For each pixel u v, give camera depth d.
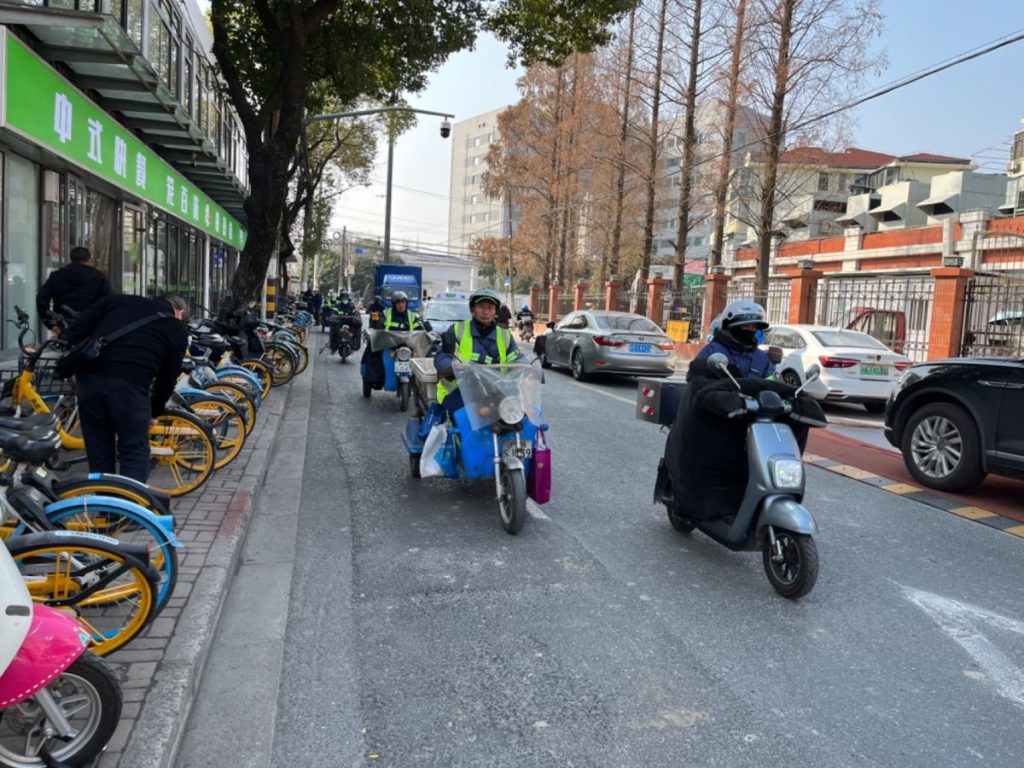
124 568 3.22
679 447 5.12
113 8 11.60
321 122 30.33
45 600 3.17
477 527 5.87
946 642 4.16
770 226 21.44
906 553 5.60
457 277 88.56
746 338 5.18
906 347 17.78
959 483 7.14
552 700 3.44
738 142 25.81
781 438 4.66
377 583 4.73
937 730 3.29
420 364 7.88
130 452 4.77
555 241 38.84
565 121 32.81
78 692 2.69
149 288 18.31
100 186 14.15
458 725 3.23
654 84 25.77
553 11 13.93
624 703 3.43
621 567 5.12
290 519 5.88
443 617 4.27
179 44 16.80
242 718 3.21
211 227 23.05
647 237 27.72
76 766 2.61
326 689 3.49
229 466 6.88
